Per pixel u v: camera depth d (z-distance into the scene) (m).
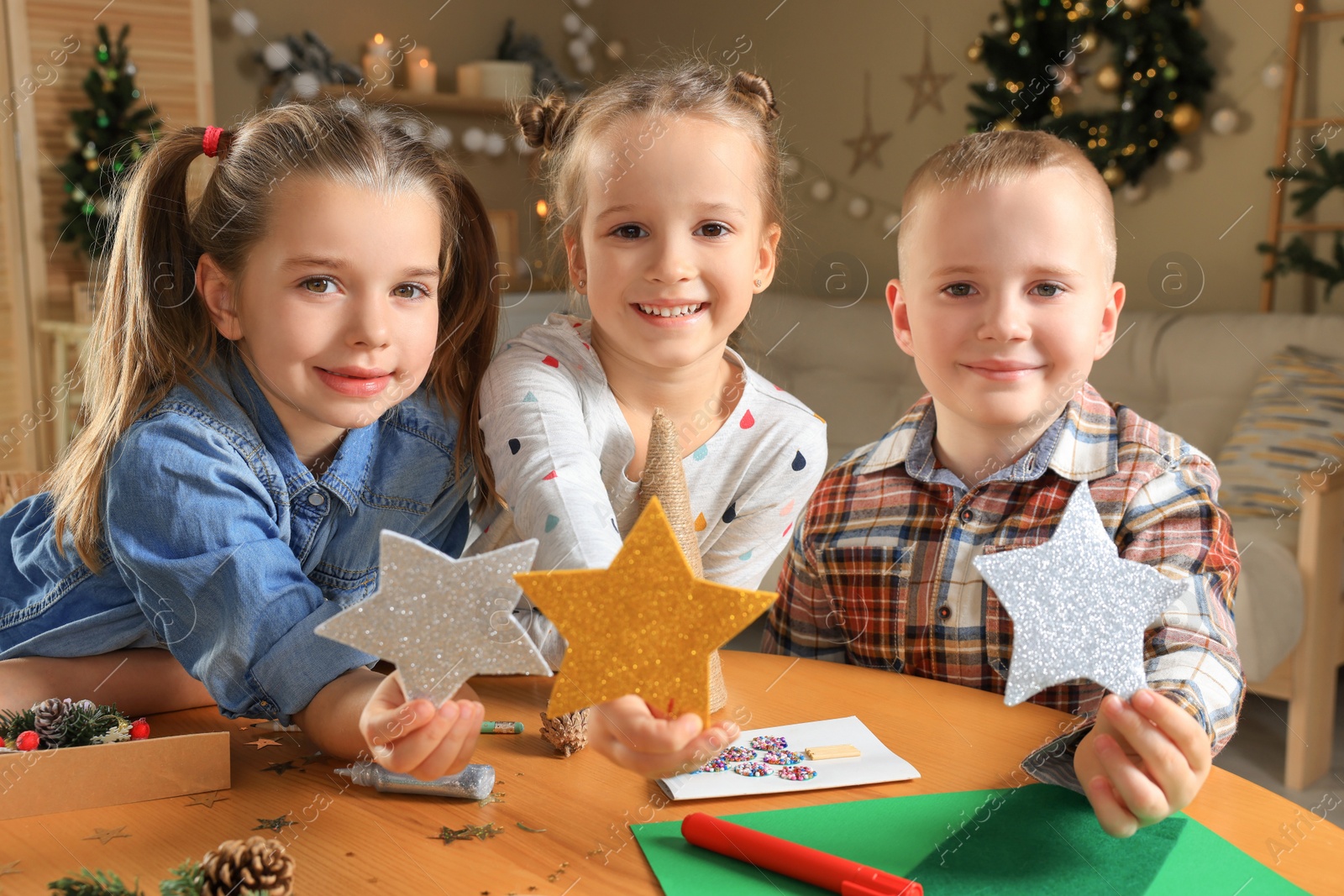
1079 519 0.58
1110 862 0.55
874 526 0.97
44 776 0.59
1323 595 1.87
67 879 0.46
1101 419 0.92
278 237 0.68
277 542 0.72
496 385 0.87
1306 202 2.52
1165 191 2.81
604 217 0.82
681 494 0.73
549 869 0.54
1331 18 2.52
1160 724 0.56
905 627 0.95
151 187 0.75
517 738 0.71
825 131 3.51
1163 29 2.63
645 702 0.54
